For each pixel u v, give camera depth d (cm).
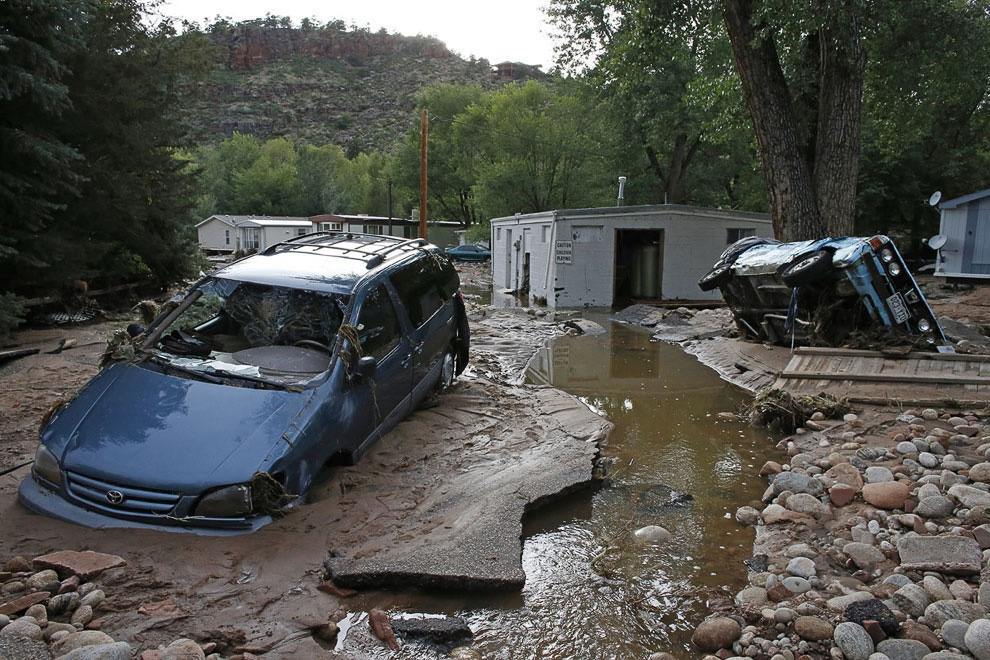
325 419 492
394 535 445
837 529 467
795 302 965
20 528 414
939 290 2077
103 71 1372
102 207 1367
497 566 406
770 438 710
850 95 1293
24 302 1088
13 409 687
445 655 339
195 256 1877
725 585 412
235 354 540
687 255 2042
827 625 347
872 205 3070
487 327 1491
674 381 983
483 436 659
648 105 3209
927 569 397
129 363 521
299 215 8088
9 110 1105
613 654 344
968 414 690
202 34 1681
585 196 3900
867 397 743
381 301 619
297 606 362
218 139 13775
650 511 524
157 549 397
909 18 1570
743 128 1969
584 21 3206
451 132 5869
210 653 319
